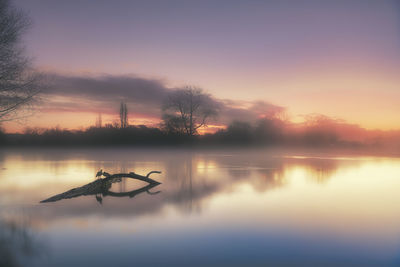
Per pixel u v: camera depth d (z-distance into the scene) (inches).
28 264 178.7
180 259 189.0
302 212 318.0
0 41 796.6
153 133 2652.6
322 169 837.8
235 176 668.7
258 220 285.1
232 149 2581.2
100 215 301.7
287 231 249.9
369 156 1626.5
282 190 472.1
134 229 254.7
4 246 210.4
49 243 217.9
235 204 363.9
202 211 321.4
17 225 264.2
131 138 2691.9
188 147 2497.5
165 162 1126.4
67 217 296.0
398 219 287.9
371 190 471.5
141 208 339.3
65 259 189.2
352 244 218.8
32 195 424.2
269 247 211.9
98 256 193.5
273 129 2667.3
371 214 308.8
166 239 228.8
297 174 703.7
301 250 206.8
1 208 335.0
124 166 926.4
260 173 740.0
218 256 195.0
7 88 824.3
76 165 949.8
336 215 305.4
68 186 511.5
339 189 482.9
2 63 805.2
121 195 435.5
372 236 236.4
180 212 317.4
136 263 183.0
